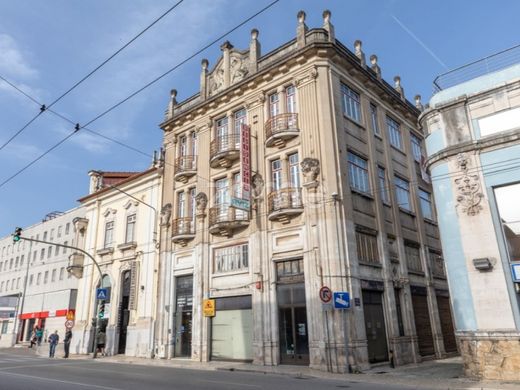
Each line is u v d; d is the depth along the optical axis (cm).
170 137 2705
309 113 1970
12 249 5322
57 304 4028
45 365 1850
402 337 1936
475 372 1286
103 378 1323
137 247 2717
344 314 1652
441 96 1536
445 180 1472
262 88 2203
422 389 1123
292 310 1831
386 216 2152
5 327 4766
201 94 2567
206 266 2217
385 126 2392
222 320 2089
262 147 2119
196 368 1773
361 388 1130
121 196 2989
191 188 2500
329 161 1853
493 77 1437
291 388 1109
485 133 1416
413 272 2223
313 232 1803
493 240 1334
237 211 2136
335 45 2027
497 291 1296
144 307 2533
